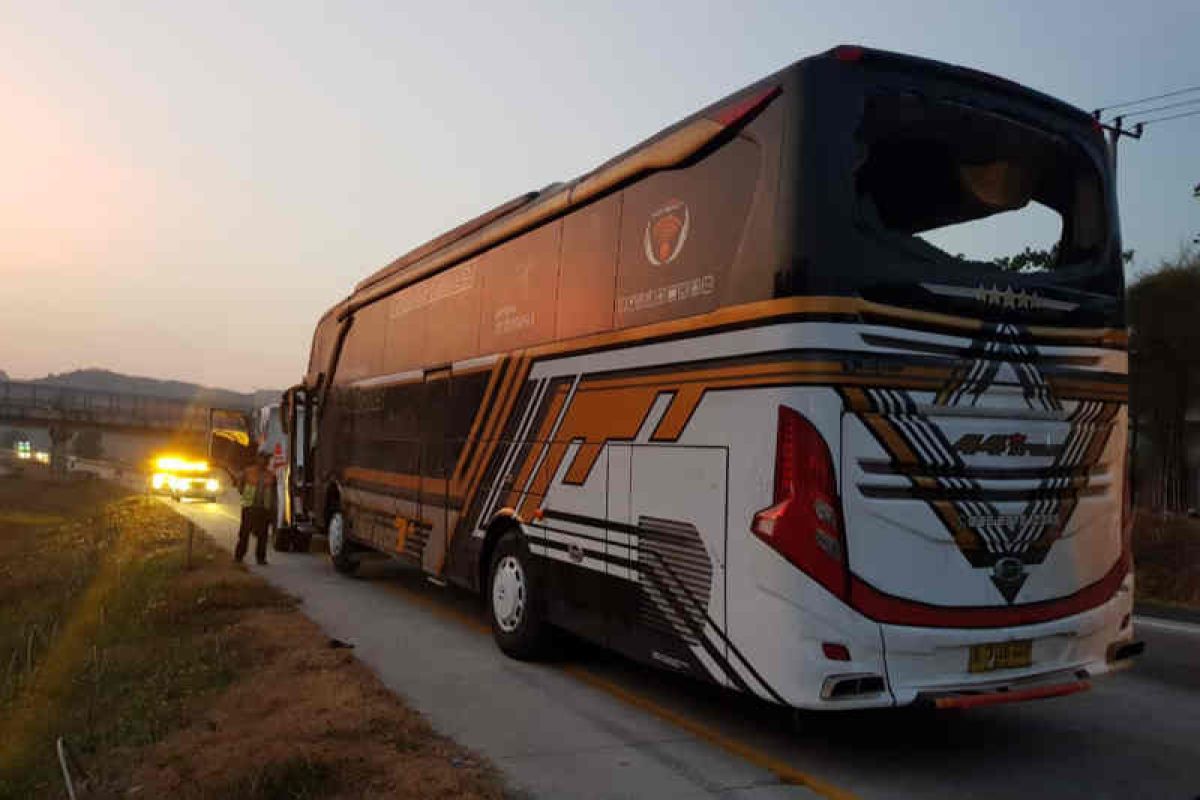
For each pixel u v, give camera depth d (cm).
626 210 674
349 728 569
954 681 523
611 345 673
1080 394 588
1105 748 604
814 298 502
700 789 510
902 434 516
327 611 1045
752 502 521
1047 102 606
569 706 669
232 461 4181
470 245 925
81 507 3853
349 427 1302
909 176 570
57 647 1040
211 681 730
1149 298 2053
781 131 532
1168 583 1285
